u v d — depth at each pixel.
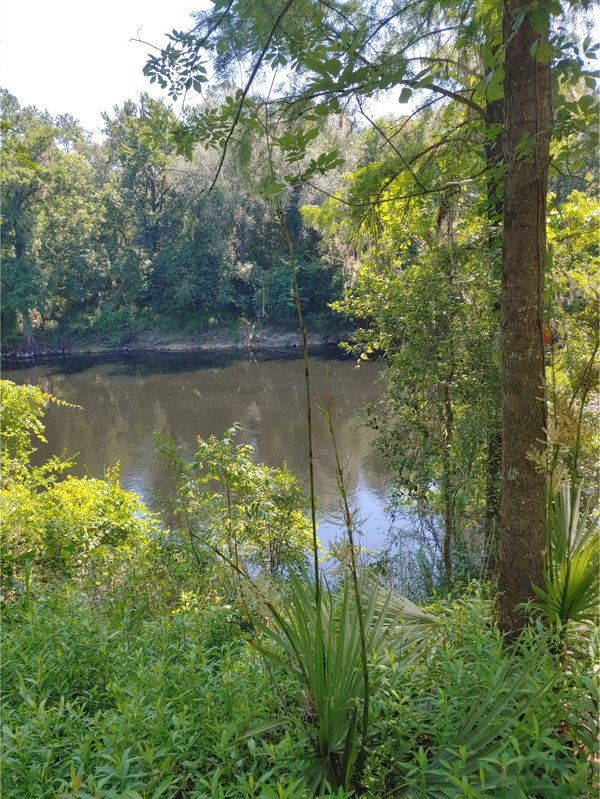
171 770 1.97
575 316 4.43
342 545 2.07
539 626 2.46
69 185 29.73
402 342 6.71
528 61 2.87
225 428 16.19
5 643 3.20
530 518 2.94
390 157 5.16
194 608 4.13
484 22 3.41
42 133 28.03
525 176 2.91
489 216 5.49
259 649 2.22
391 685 2.10
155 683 2.61
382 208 6.12
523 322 2.94
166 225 27.88
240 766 2.05
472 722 1.93
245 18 3.11
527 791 1.67
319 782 1.94
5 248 29.02
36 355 31.83
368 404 7.24
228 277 27.77
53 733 2.26
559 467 2.79
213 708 2.34
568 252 5.42
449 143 4.82
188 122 3.52
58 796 1.74
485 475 6.07
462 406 6.29
